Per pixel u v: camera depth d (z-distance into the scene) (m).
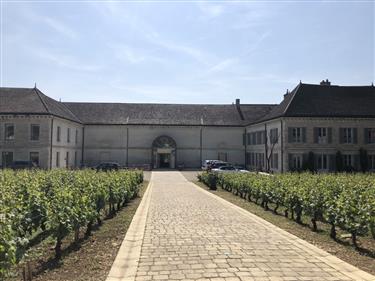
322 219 10.23
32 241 8.52
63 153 42.31
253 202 16.81
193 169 49.31
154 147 50.69
